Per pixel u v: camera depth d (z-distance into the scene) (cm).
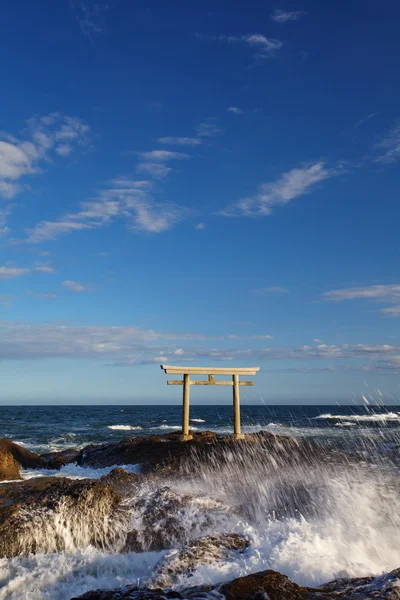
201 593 489
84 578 648
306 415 7312
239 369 1742
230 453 1409
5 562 721
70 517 816
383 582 493
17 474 1327
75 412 9750
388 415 6544
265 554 630
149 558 720
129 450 1488
